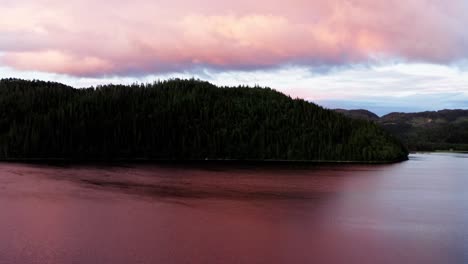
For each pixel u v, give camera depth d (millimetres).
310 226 42062
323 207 53500
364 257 32312
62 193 59312
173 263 30094
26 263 29375
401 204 57906
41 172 92062
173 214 46000
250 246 34469
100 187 67438
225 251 33000
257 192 66688
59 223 40531
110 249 32719
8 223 40188
